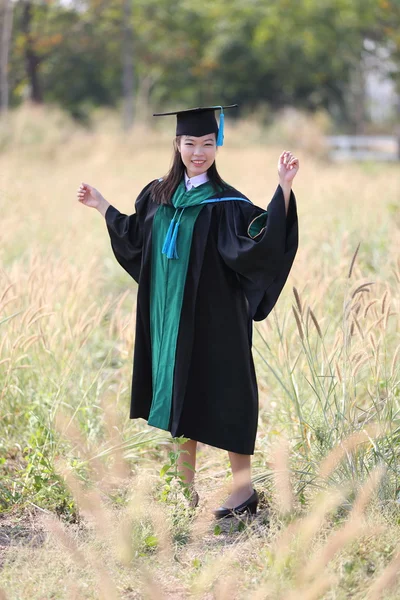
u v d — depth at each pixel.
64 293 13.58
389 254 15.33
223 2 84.31
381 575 7.03
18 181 29.31
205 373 9.04
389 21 79.50
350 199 25.20
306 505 9.05
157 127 61.50
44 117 51.84
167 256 9.00
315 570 6.83
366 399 11.27
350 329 9.88
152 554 8.22
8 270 15.30
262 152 48.97
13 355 11.37
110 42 72.00
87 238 19.91
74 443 10.60
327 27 79.06
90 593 7.31
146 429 11.48
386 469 8.97
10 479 9.90
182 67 83.38
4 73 59.66
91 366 13.66
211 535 8.78
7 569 7.71
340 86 101.81
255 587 7.16
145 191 9.61
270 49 83.44
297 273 14.23
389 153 67.88
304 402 10.85
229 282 9.02
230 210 9.03
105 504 9.23
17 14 65.81
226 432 9.00
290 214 8.80
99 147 50.50
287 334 12.21
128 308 17.30
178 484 9.72
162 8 79.25
